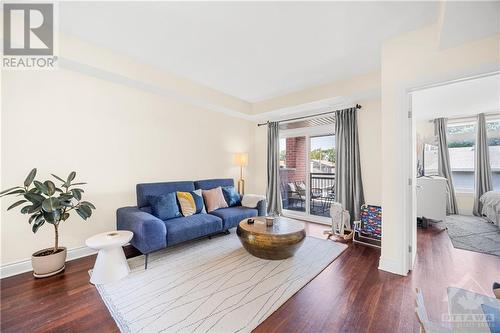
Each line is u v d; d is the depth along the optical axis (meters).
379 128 3.46
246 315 1.62
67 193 2.20
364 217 3.42
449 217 4.69
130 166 3.09
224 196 3.85
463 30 1.72
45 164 2.40
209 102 3.76
